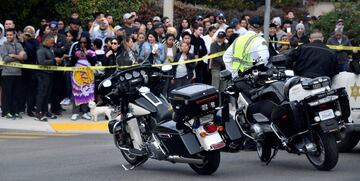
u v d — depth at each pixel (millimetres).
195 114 25125
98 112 41562
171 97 25500
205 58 44344
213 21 54219
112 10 60438
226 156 30453
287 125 26609
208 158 25531
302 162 28859
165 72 28375
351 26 43219
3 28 43281
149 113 26641
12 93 41719
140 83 27578
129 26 48344
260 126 27719
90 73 41812
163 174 26562
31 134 37469
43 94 41406
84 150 32219
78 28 46844
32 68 41062
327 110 26016
